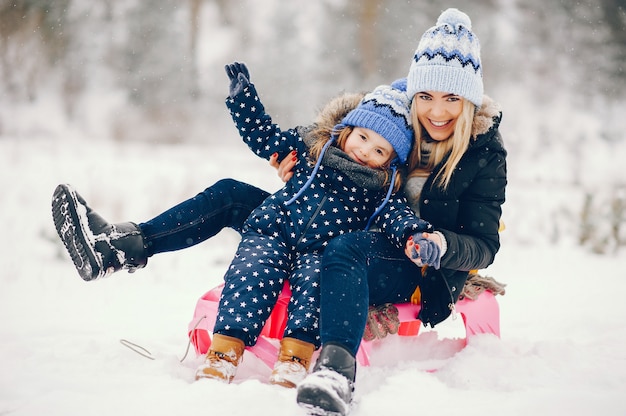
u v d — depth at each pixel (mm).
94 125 24594
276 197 3096
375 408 2328
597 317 4086
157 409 2246
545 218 8945
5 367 2844
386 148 3133
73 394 2395
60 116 24859
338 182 3068
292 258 2963
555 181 13562
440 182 3037
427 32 3145
